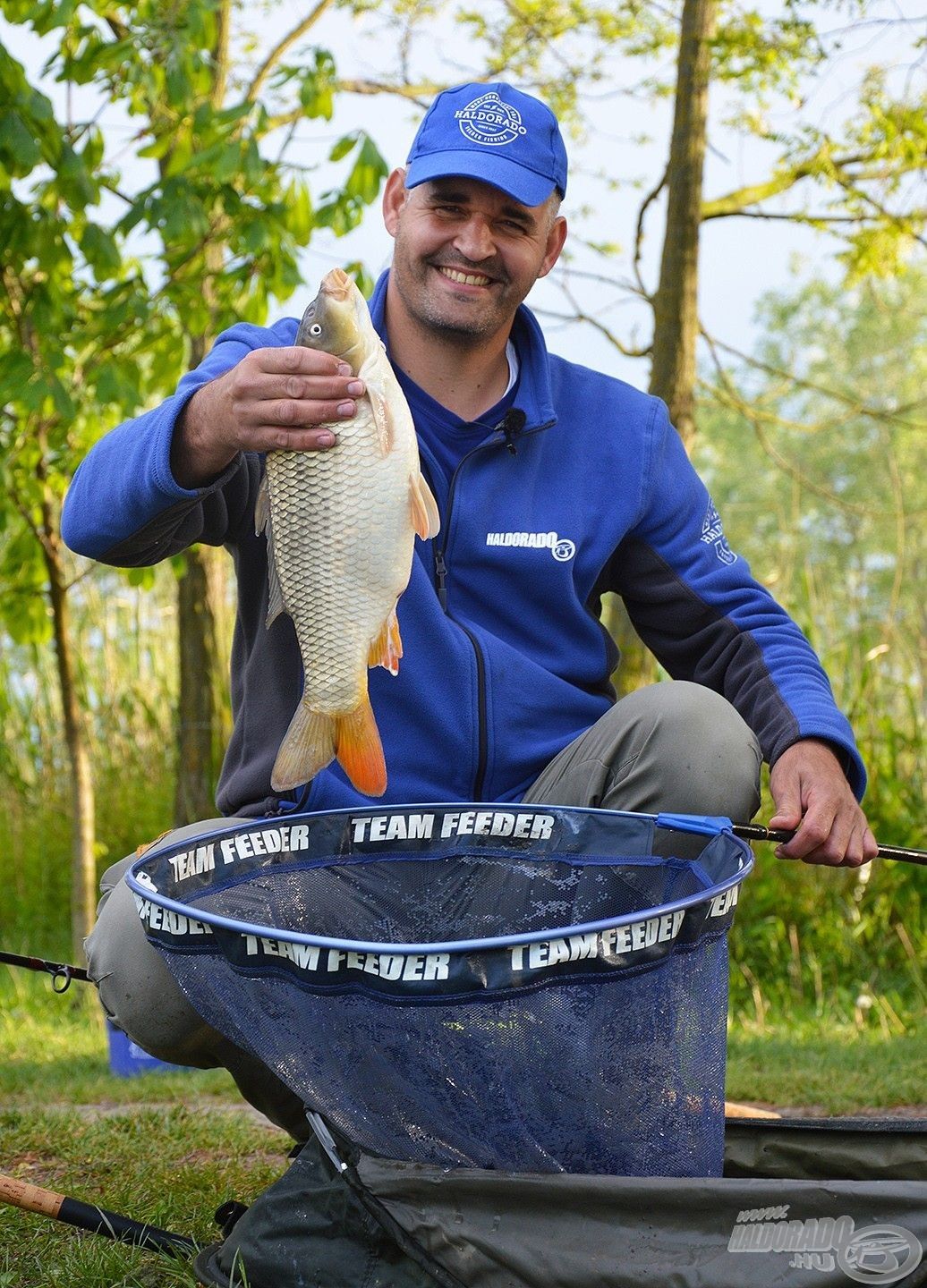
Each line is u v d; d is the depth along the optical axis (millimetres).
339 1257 1618
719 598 2453
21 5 4953
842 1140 2105
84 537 1985
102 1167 2686
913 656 6812
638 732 2168
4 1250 2143
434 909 2008
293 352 1750
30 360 4910
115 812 7672
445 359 2432
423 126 2445
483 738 2309
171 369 5617
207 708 6512
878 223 6109
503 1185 1544
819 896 5867
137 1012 2078
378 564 1810
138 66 4898
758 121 5840
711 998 1609
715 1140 1643
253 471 2270
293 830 1978
